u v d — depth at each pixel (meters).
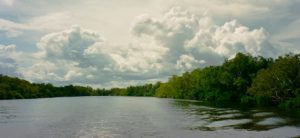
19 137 46.12
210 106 114.38
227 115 73.31
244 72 152.75
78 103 157.88
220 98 161.25
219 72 161.38
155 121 63.22
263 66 152.62
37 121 66.19
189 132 47.62
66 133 48.53
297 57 111.44
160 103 150.25
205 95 179.25
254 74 145.50
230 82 153.50
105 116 76.25
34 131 51.22
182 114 79.19
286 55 112.44
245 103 133.00
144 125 56.78
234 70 153.50
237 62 153.12
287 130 47.66
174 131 48.94
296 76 105.38
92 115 79.50
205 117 69.94
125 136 45.19
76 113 86.75
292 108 94.94
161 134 46.41
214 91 167.88
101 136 45.47
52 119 70.00
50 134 47.88
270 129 48.88
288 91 110.25
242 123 56.72
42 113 88.12
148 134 46.59
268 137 42.34
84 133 48.25
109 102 172.25
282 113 75.44
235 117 67.88
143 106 122.88
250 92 123.56
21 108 112.75
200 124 56.88
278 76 108.06
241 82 146.00
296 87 107.44
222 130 48.94
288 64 106.62
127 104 143.62
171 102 159.50
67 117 74.25
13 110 101.56
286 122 56.78
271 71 110.69
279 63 109.44
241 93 151.12
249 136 43.19
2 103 156.38
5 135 48.06
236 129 49.59
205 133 46.41
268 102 121.44
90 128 53.50
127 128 52.97
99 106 125.50
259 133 45.41
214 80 163.50
